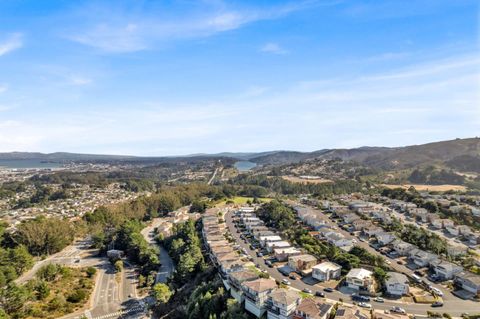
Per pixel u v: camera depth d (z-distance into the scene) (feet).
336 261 353.92
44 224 592.19
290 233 482.28
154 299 382.22
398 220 524.11
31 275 460.14
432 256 362.74
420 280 318.45
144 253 504.84
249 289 277.64
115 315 350.23
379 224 513.45
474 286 291.79
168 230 645.10
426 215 535.60
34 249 546.67
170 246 546.67
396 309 257.55
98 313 354.74
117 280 447.83
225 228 550.36
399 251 395.96
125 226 595.88
